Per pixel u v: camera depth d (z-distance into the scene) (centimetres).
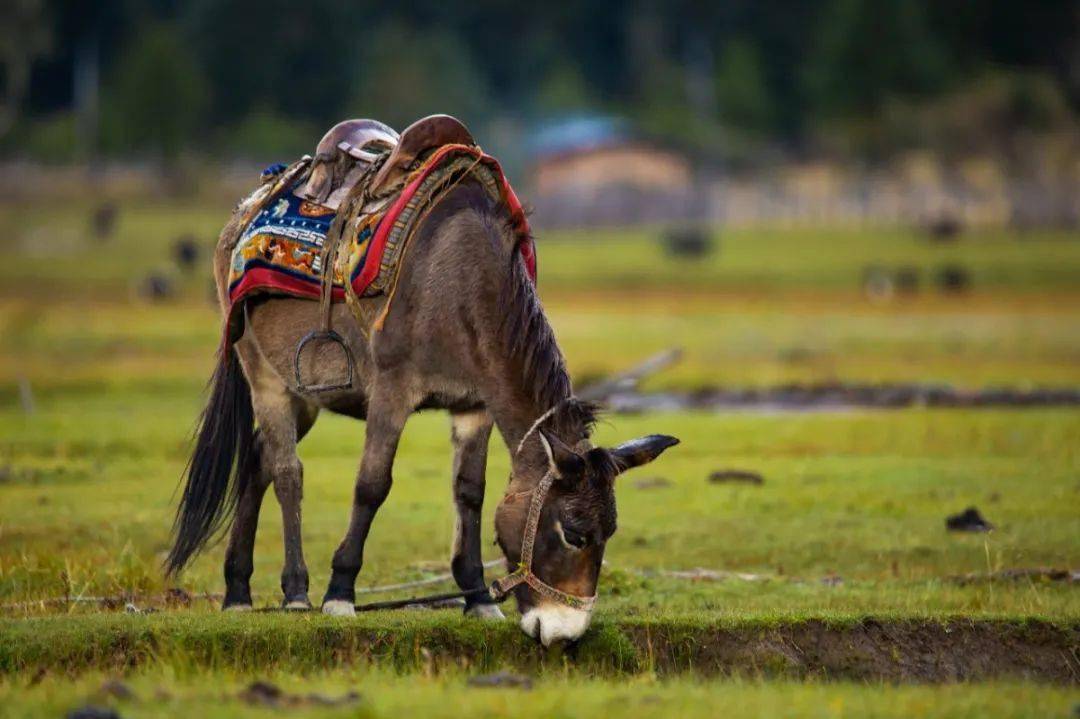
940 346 7694
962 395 5353
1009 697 1633
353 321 2052
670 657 1947
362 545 2009
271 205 2186
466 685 1670
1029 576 2542
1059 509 3119
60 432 4281
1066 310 10206
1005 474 3566
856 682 1941
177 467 3725
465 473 2039
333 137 2173
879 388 5694
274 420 2183
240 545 2217
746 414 4944
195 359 6750
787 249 14050
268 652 1864
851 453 3988
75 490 3369
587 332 8294
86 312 9050
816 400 5438
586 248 14275
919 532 2938
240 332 2188
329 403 2125
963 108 18200
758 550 2812
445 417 5122
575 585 1788
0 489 3375
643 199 16525
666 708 1520
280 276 2111
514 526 1825
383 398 1984
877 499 3262
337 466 3806
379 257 1983
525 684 1673
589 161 17912
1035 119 18112
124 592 2406
